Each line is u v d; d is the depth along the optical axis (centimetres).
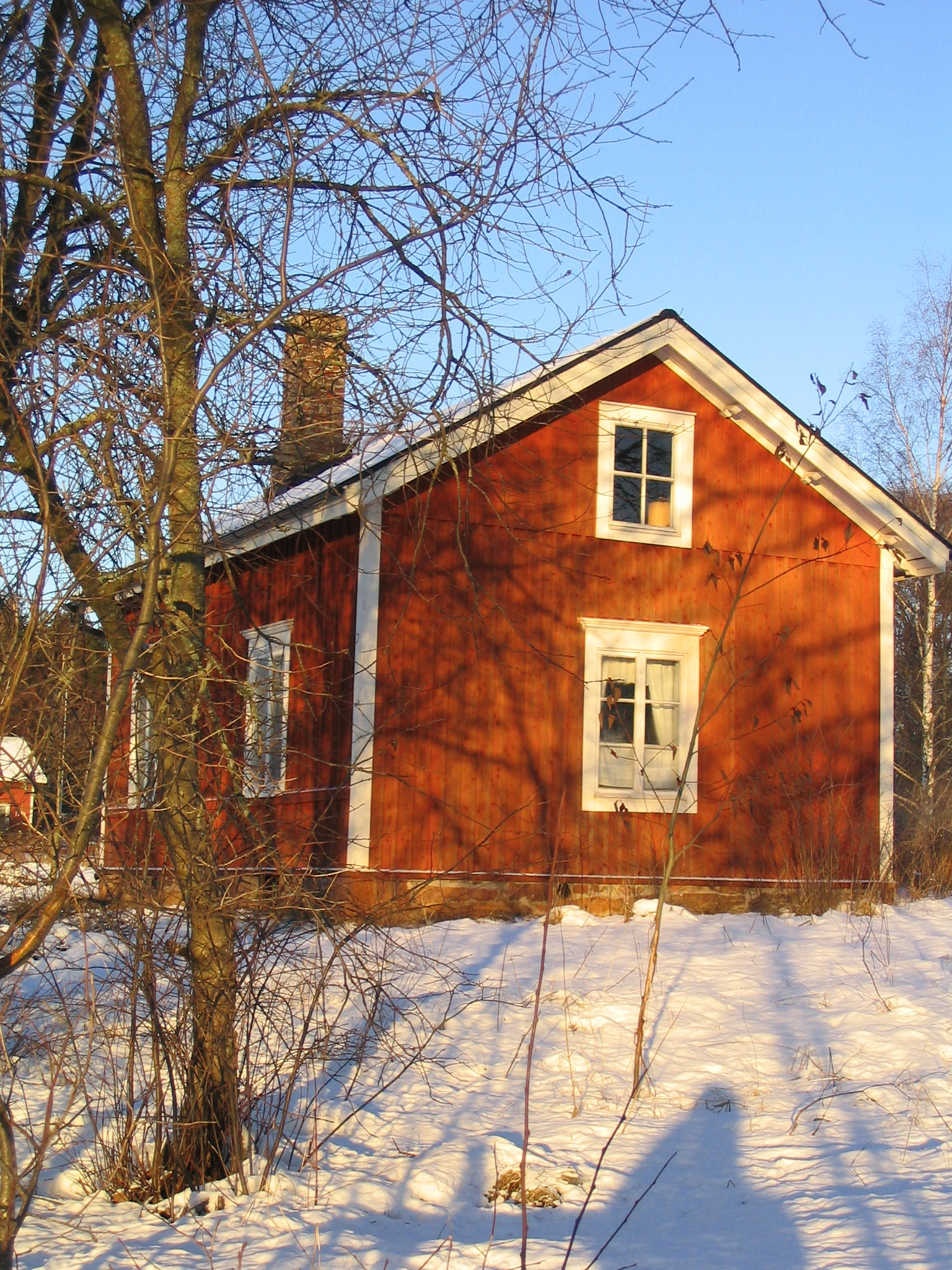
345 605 1302
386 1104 700
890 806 1536
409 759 1285
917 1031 833
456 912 1298
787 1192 559
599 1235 518
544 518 1386
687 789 1434
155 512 438
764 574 1505
